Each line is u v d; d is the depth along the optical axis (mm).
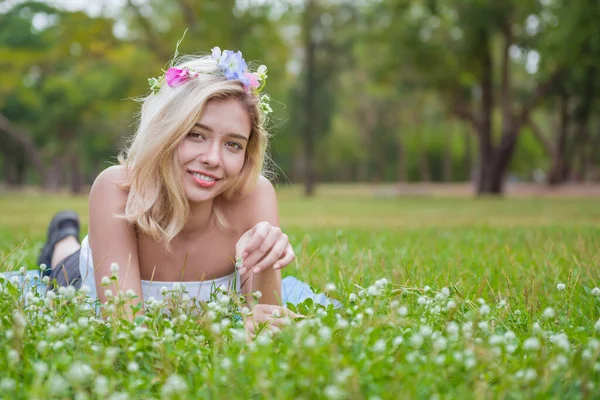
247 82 2729
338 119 52906
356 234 7359
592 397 1811
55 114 38469
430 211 16109
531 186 40938
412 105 47531
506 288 3451
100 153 46781
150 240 2998
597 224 10070
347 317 2359
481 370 1923
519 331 2588
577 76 26625
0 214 13961
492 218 12578
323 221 11188
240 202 3129
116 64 24031
